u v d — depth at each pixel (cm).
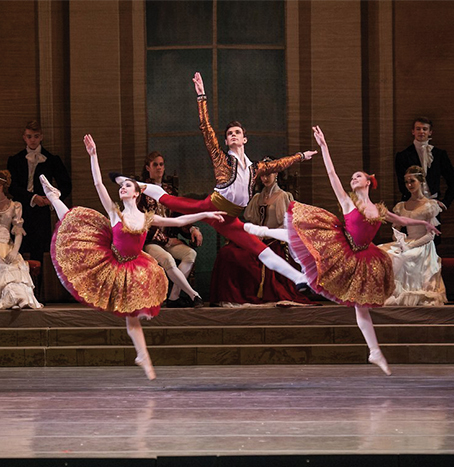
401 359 1566
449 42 2156
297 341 1603
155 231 1723
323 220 1336
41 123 2156
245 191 1353
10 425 1020
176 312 1634
